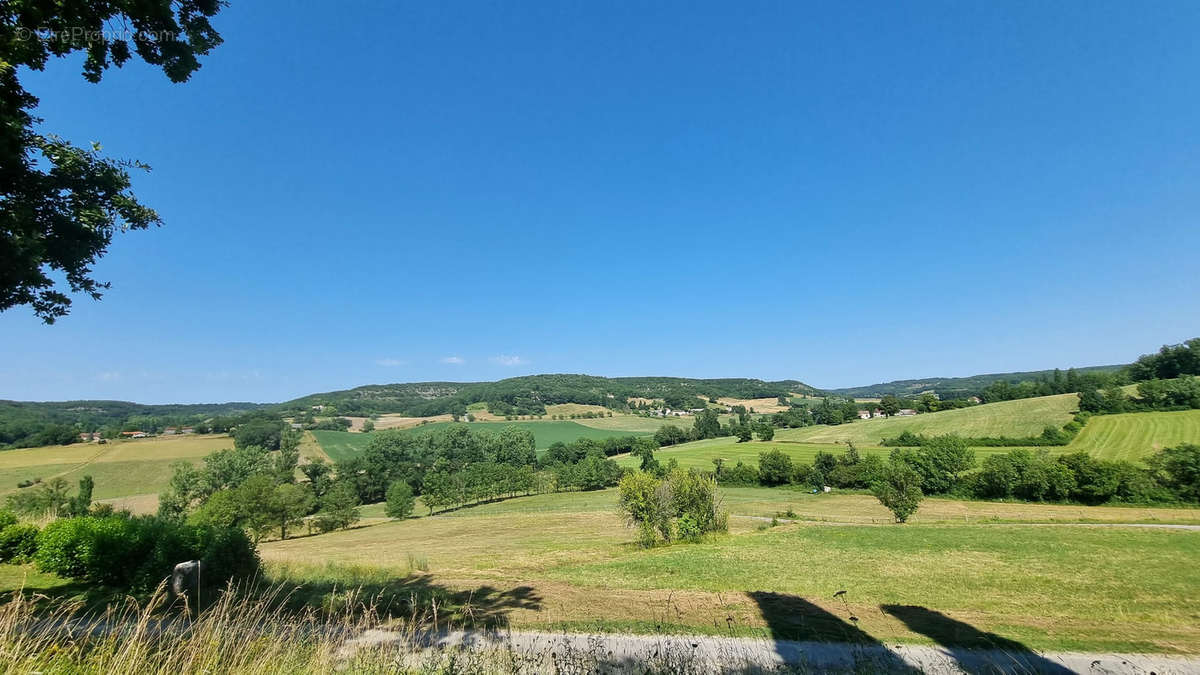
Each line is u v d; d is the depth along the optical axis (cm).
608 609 1277
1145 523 3825
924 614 1265
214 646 459
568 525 5419
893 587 1827
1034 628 1116
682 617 1205
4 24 658
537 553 3238
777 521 4338
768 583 1934
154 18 772
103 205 903
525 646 903
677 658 775
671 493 3506
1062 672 845
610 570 2311
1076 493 5122
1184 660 915
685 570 2266
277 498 5509
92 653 439
